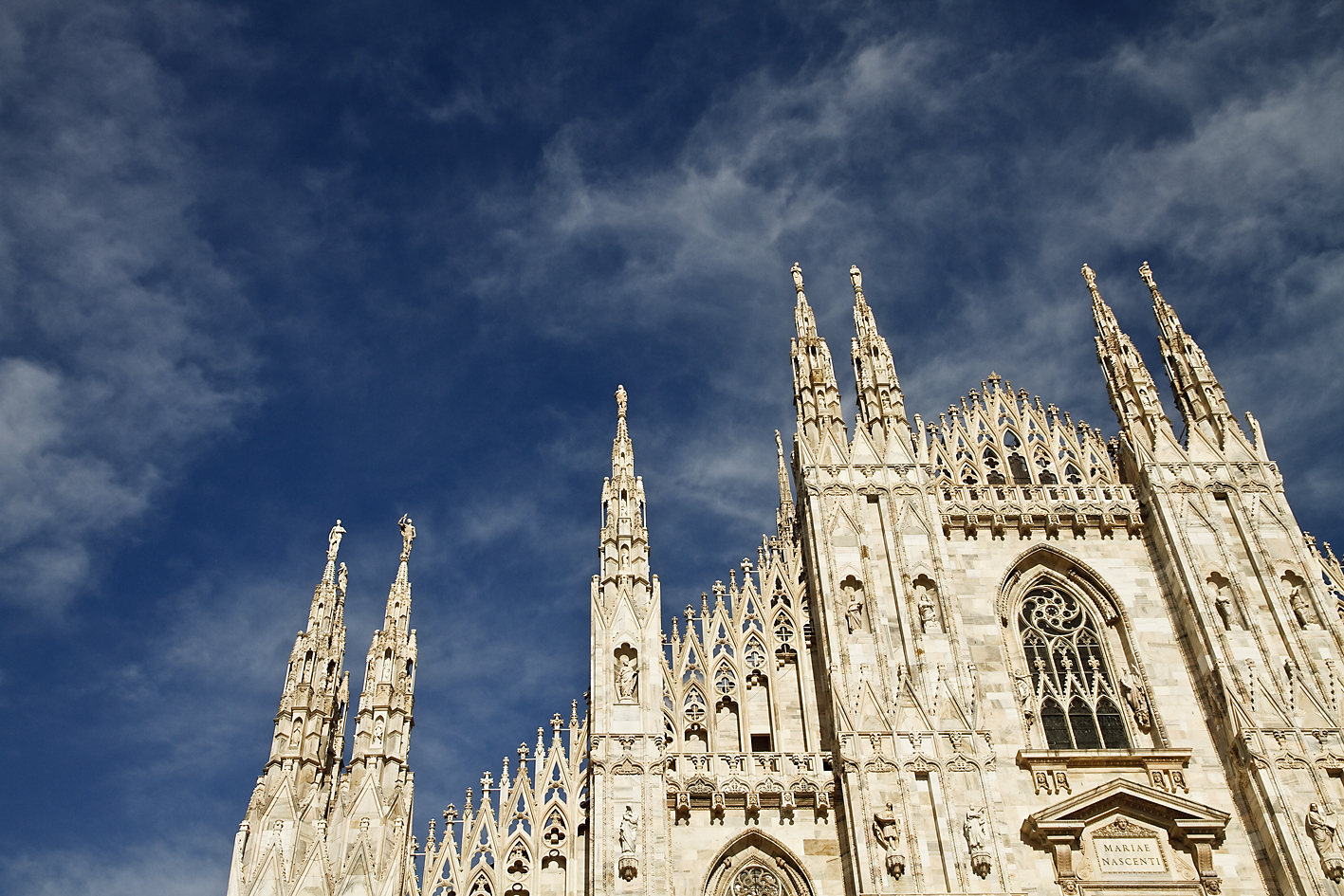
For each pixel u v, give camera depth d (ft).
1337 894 121.29
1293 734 131.95
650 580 144.66
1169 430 159.12
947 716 131.95
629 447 156.87
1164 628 146.00
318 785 133.28
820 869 126.21
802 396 161.68
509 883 128.06
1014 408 167.53
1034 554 152.05
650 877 122.31
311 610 146.20
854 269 178.60
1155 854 127.65
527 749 136.05
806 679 140.56
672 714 137.08
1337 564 151.33
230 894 121.80
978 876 121.29
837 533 146.82
